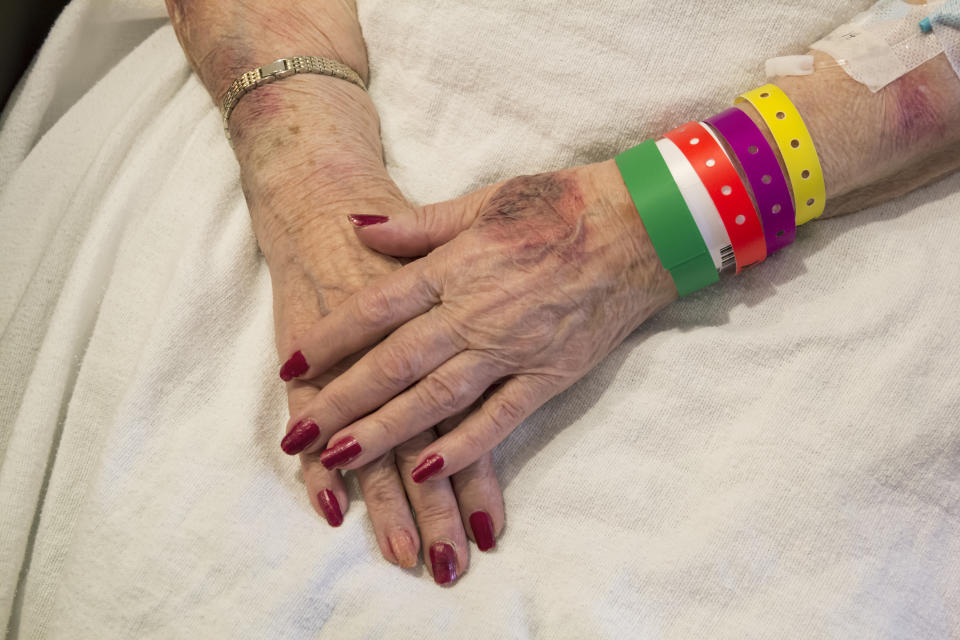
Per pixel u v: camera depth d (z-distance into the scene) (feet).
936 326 2.55
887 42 2.67
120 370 2.80
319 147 2.93
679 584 2.36
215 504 2.53
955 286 2.60
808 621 2.30
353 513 2.59
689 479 2.54
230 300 2.90
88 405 2.80
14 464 2.71
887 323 2.59
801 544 2.37
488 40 2.90
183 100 3.42
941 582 2.44
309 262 2.78
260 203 2.94
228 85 3.08
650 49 2.80
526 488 2.63
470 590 2.48
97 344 2.86
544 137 2.94
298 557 2.47
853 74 2.66
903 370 2.50
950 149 2.83
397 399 2.53
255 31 3.09
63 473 2.74
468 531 2.60
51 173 3.40
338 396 2.51
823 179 2.63
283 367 2.60
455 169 3.00
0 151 3.59
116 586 2.46
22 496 2.69
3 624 2.62
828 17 2.78
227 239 3.00
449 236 2.77
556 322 2.56
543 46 2.85
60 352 2.86
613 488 2.55
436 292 2.56
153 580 2.45
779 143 2.59
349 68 3.16
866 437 2.44
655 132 2.91
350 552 2.51
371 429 2.49
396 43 3.14
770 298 2.79
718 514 2.42
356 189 2.88
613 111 2.86
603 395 2.72
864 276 2.76
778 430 2.50
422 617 2.40
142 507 2.55
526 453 2.71
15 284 3.23
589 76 2.85
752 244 2.61
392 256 2.83
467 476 2.60
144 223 3.02
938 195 2.86
